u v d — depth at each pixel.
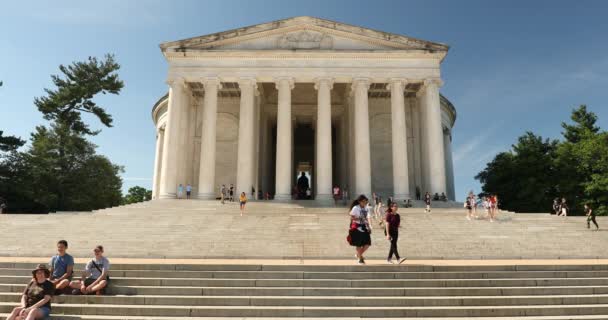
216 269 14.61
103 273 13.01
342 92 49.25
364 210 15.80
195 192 45.53
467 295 13.12
